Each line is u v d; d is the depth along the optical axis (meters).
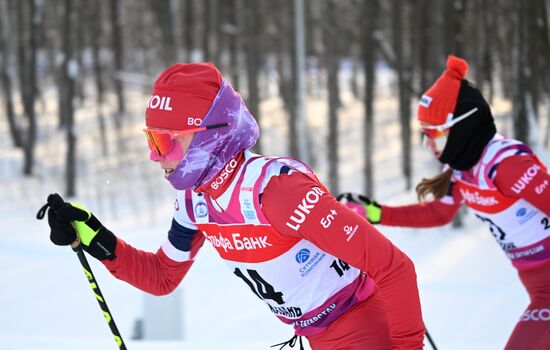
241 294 13.09
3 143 42.97
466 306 12.29
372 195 27.52
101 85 43.19
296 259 4.30
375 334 4.47
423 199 7.09
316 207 4.03
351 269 4.54
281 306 4.55
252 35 29.70
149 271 4.95
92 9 43.41
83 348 7.73
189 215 4.64
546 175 5.88
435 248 18.45
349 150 39.00
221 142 4.18
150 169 35.94
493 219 6.31
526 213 6.12
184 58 41.44
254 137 4.33
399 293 4.09
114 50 45.97
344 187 31.30
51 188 33.12
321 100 56.03
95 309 12.47
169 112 4.16
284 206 4.05
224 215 4.30
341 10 35.62
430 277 15.53
